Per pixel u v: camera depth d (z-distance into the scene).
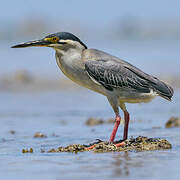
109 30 64.81
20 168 9.57
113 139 12.44
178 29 62.22
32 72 32.50
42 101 24.19
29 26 64.38
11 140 14.22
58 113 20.39
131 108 21.20
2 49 45.12
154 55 41.25
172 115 18.64
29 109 21.61
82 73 12.78
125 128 12.93
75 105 22.59
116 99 12.70
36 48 43.72
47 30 65.19
